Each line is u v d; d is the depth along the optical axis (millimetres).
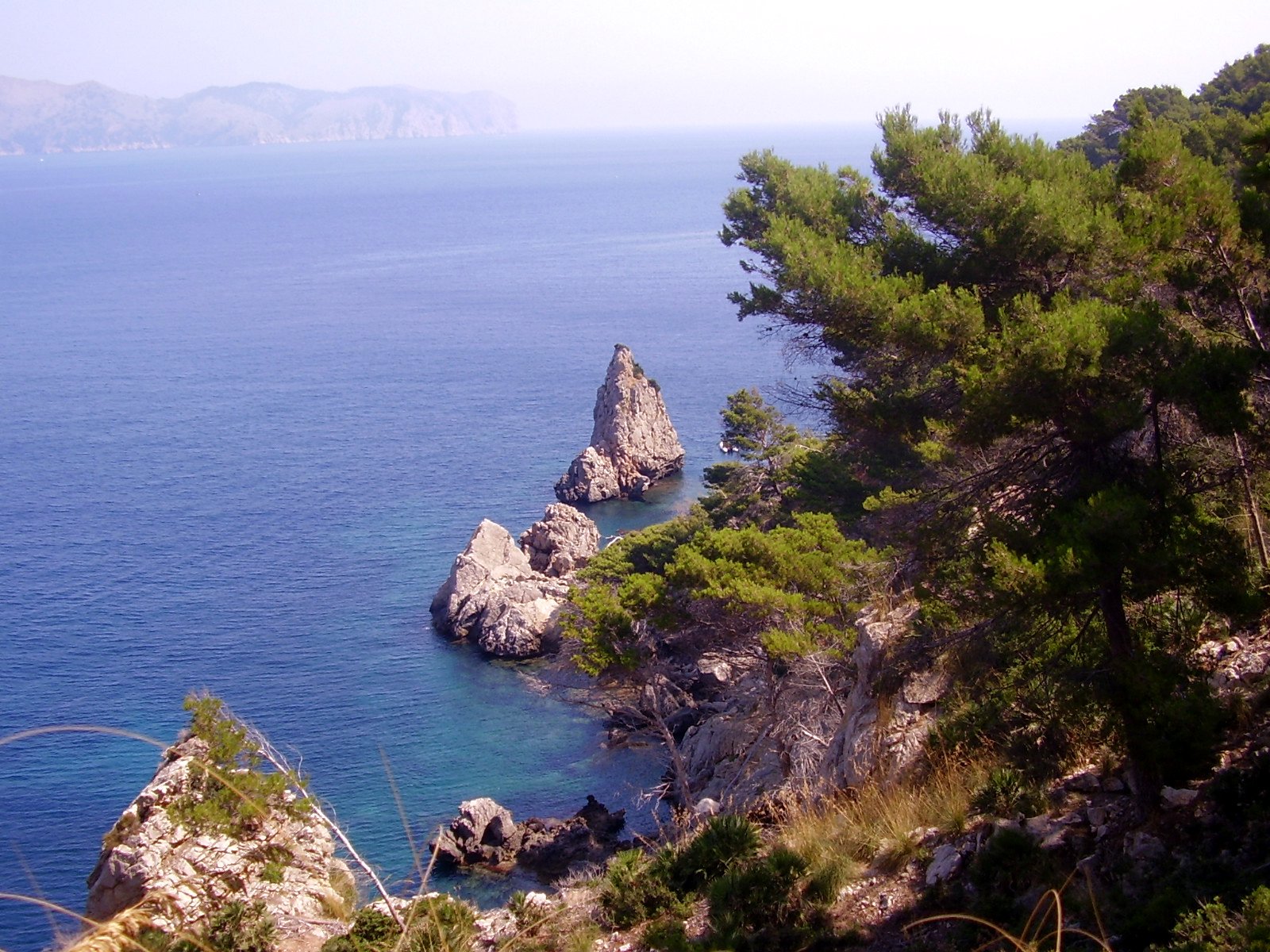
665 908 15633
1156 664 13938
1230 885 11336
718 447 128375
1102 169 21766
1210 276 17156
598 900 16250
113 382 167000
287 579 90875
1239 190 19750
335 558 95875
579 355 181125
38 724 66375
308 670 74562
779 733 28734
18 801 56812
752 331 193875
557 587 83125
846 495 42625
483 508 109625
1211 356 14266
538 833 48156
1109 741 15930
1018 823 14906
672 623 29016
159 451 129625
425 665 75312
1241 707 14703
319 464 123875
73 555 96125
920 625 21703
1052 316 15562
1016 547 15453
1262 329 16641
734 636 29547
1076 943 11695
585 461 113125
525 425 140375
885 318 19062
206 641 79000
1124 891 12375
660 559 63344
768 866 15031
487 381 165375
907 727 20422
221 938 17031
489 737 63688
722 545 29891
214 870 19547
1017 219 18719
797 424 73688
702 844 16750
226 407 151125
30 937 44094
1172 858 12625
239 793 8547
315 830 20188
